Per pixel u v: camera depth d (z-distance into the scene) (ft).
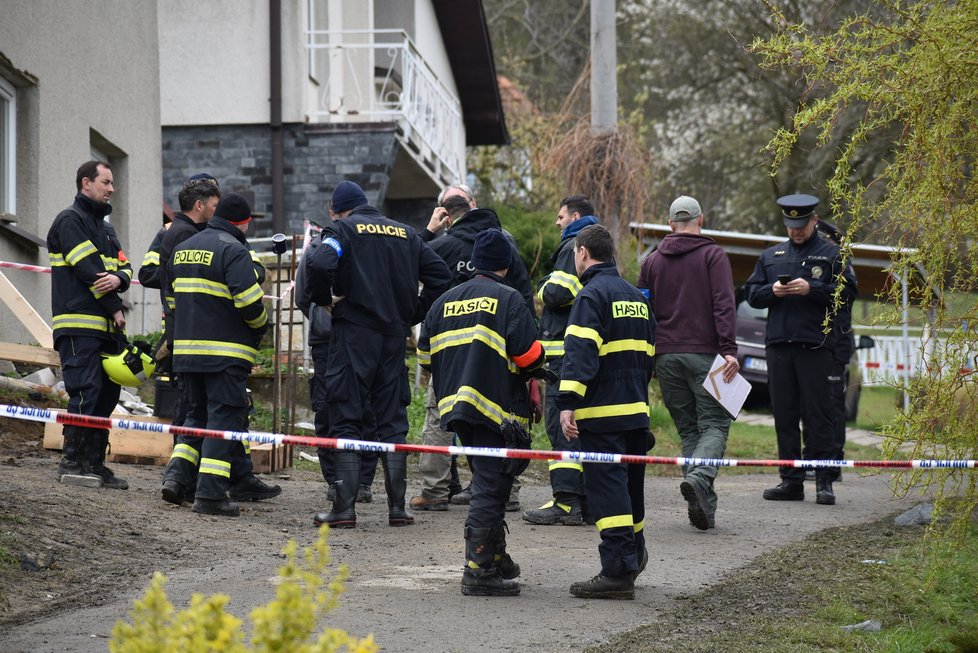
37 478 39.88
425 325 32.40
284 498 44.57
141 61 72.79
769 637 26.05
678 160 177.27
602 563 29.63
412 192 109.81
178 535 35.19
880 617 28.40
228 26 86.22
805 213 47.80
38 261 59.06
